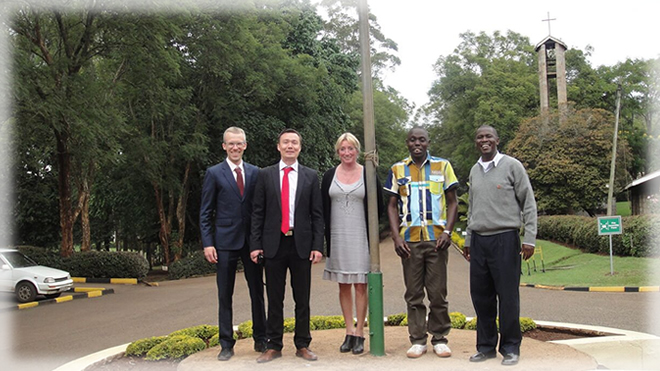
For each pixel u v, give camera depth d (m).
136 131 22.48
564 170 31.03
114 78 20.42
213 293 16.27
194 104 23.92
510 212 5.13
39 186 26.62
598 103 43.47
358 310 5.68
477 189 5.30
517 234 5.18
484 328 5.23
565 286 15.80
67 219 21.89
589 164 31.47
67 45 18.05
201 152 23.38
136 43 17.62
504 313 5.07
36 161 22.27
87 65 19.06
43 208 27.52
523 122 34.94
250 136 24.78
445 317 5.45
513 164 5.20
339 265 5.59
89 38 17.89
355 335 5.66
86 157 18.31
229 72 23.80
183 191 25.75
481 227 5.18
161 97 21.25
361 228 5.63
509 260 5.09
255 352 5.80
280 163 5.58
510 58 45.16
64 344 9.09
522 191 5.14
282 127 25.69
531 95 41.53
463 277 18.69
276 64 24.72
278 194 5.46
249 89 25.09
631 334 6.66
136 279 21.34
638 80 46.53
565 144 31.81
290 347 5.99
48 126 18.06
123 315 12.45
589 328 7.11
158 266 32.50
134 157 22.66
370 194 5.55
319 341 6.29
